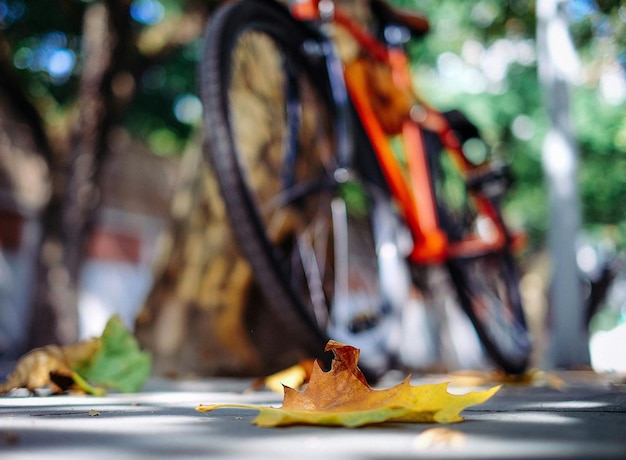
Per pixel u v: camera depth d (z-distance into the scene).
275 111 3.25
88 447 0.82
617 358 12.02
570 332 5.17
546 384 2.63
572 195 5.25
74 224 7.29
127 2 6.86
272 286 2.03
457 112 3.16
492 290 3.27
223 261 3.64
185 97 9.22
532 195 10.68
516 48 8.95
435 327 6.14
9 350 10.73
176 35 6.99
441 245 2.57
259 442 0.85
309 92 2.54
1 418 1.14
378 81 2.63
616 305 18.38
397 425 1.01
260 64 3.12
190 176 3.89
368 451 0.78
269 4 2.32
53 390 1.77
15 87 7.17
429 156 2.76
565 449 0.78
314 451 0.78
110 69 6.92
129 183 12.95
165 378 3.41
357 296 2.66
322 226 2.51
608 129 9.88
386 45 2.85
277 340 3.75
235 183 1.97
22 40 7.79
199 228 3.73
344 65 2.54
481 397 1.02
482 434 0.92
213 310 3.64
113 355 1.87
